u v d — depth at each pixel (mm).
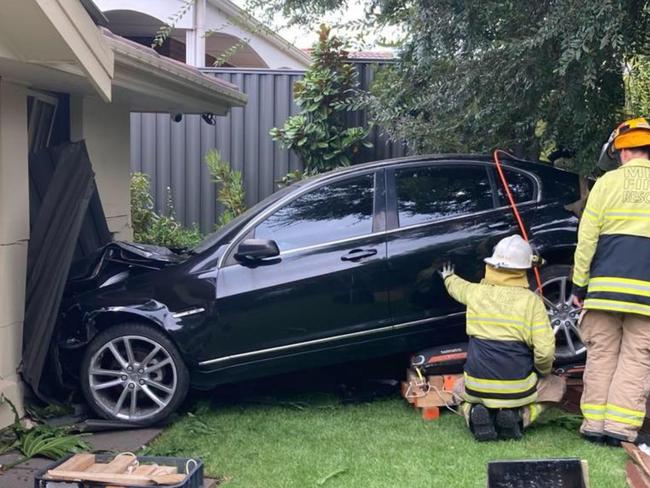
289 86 9922
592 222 4562
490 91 6227
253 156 10070
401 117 7414
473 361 4723
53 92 6273
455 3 5629
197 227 10047
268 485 4156
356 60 9453
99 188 7016
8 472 4449
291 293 5277
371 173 5566
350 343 5348
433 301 5359
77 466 3963
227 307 5250
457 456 4480
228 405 5676
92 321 5277
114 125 7383
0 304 5074
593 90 5797
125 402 5332
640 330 4500
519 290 4707
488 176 5621
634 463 4191
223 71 9938
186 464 4008
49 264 5379
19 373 5277
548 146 6594
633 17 5414
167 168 10195
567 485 3430
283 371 5375
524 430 4883
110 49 4957
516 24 5863
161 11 11281
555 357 5379
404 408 5477
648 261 4453
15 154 5211
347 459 4492
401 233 5402
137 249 5762
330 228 5441
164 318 5219
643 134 4574
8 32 4363
